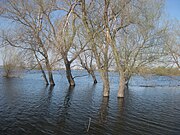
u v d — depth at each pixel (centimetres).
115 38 2264
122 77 2383
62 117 1462
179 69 3356
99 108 1800
